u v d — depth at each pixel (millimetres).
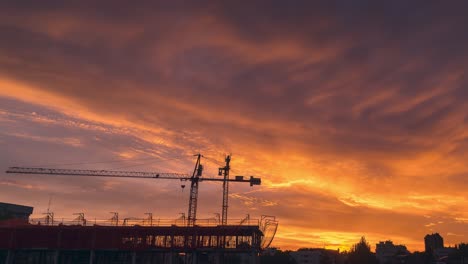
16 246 101688
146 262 100562
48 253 102688
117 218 103875
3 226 104125
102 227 101500
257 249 98188
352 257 178875
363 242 180750
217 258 98875
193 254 98625
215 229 99000
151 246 99500
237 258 105875
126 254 100812
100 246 100188
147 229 100625
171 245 99250
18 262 102438
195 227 99562
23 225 104375
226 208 187000
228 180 189875
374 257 177500
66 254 102188
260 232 100250
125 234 100750
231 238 98562
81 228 101562
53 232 102125
